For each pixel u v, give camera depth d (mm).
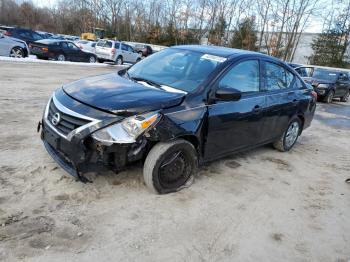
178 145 3963
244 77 4914
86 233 3213
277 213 4070
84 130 3537
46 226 3227
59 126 3762
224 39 45438
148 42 51188
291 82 6160
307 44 52062
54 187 3881
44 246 2975
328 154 6824
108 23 57906
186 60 4836
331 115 12594
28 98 8266
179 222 3586
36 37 24047
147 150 3910
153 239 3264
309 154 6621
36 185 3881
